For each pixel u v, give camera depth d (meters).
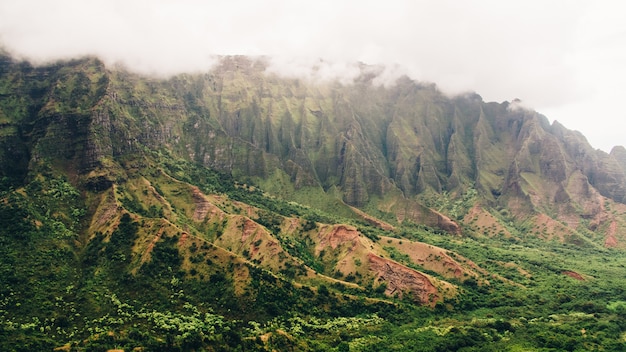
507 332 176.50
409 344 162.88
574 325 182.50
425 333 173.12
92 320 160.00
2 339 138.75
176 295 180.00
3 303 159.38
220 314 174.50
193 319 165.25
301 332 169.12
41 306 162.62
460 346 163.50
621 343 161.75
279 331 160.00
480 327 180.25
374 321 186.25
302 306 187.00
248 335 158.38
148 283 182.62
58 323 156.25
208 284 186.12
